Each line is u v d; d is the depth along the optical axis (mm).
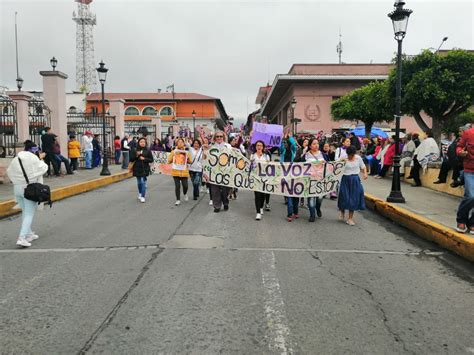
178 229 8070
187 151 11172
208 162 9828
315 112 38594
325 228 8406
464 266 5996
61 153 18609
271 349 3512
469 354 3500
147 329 3848
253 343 3607
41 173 6930
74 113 24000
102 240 7219
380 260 6219
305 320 4074
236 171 9516
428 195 11688
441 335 3830
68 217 9422
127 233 7738
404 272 5668
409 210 9078
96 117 24812
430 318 4195
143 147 11633
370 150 19031
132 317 4098
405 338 3756
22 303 4453
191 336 3719
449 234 6840
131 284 5008
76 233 7781
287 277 5320
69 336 3715
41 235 7641
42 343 3594
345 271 5637
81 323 3971
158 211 10148
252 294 4719
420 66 19219
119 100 26891
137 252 6441
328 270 5656
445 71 18406
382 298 4695
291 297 4652
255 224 8641
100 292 4754
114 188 15148
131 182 17406
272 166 9156
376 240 7484
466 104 19609
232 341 3637
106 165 17656
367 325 3996
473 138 6762
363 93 29000
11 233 7887
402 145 16250
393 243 7293
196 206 10914
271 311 4266
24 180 6840
